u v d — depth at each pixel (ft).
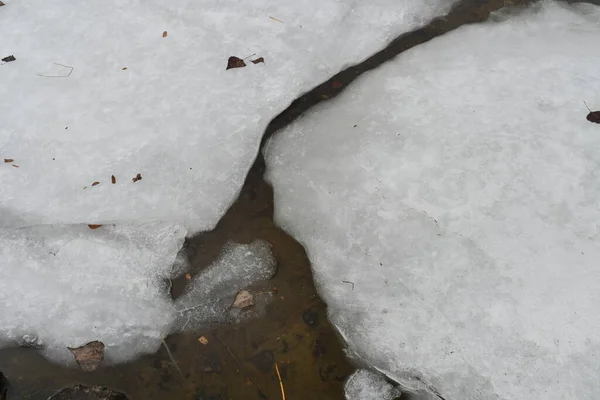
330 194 6.01
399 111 6.27
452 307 5.64
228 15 6.67
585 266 5.71
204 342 5.64
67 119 6.24
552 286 5.66
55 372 5.56
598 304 5.61
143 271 5.79
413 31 6.67
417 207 5.92
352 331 5.65
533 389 5.44
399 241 5.83
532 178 5.98
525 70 6.42
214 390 5.54
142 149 6.14
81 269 5.78
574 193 5.92
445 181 5.98
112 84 6.37
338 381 5.54
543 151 6.07
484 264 5.73
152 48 6.53
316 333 5.66
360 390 5.51
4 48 6.52
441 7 6.77
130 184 6.03
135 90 6.35
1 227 5.91
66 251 5.83
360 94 6.37
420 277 5.73
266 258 5.86
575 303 5.61
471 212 5.88
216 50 6.52
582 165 6.01
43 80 6.39
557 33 6.63
